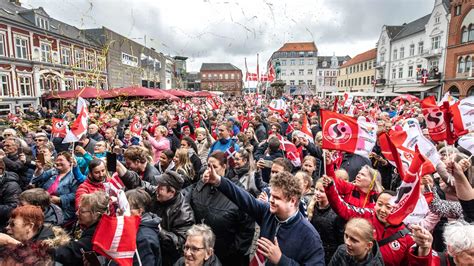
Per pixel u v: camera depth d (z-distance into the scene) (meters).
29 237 2.67
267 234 2.64
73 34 33.81
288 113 15.80
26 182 5.37
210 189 3.60
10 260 1.65
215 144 6.87
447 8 37.03
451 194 3.69
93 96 16.73
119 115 14.55
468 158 3.85
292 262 2.24
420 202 2.73
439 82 37.81
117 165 3.72
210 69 110.38
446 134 4.57
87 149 6.54
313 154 6.20
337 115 3.73
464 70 34.38
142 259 2.66
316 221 3.67
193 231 2.78
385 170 6.49
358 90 65.56
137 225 2.44
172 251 3.13
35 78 27.52
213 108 19.45
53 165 4.85
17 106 25.55
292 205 2.48
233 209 3.44
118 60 36.88
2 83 24.70
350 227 2.60
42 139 6.18
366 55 62.09
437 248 3.39
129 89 18.00
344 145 3.65
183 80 82.00
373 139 3.73
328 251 3.57
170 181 3.31
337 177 4.18
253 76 31.00
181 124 10.70
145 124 12.02
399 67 48.53
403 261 2.85
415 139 4.07
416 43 43.62
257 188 4.79
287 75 90.31
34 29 27.36
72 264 2.64
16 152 5.46
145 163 4.58
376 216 3.10
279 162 3.95
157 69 52.31
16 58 25.66
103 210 2.78
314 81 89.12
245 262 3.65
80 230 3.77
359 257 2.59
